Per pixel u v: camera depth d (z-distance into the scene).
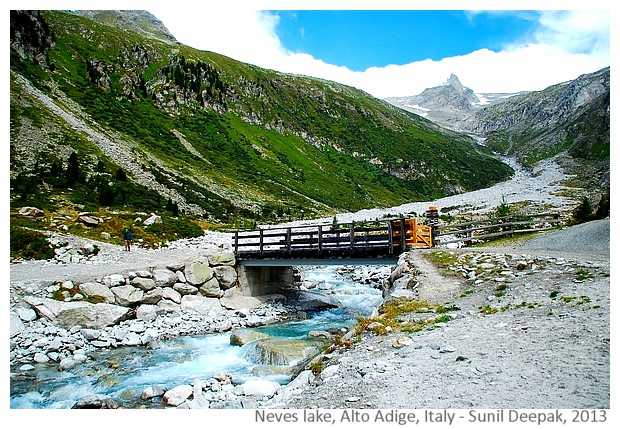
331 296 31.92
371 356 10.81
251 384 12.64
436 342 10.91
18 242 29.00
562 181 147.25
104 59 136.38
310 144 175.25
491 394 7.67
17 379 15.27
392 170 176.12
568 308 11.59
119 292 23.22
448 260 20.33
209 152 123.00
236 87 176.88
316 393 9.23
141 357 17.91
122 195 56.00
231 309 26.81
